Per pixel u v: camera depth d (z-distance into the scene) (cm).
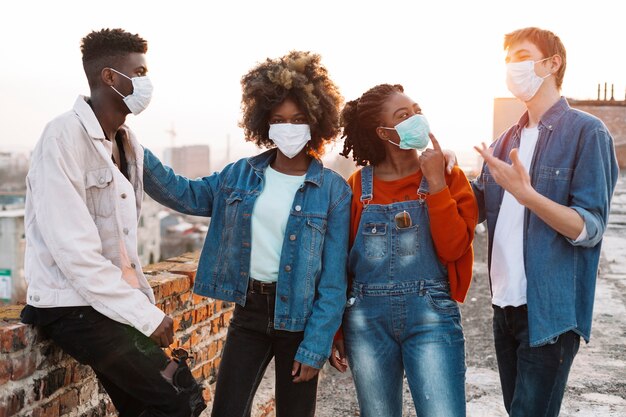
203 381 338
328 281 248
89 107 220
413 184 252
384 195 253
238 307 256
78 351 214
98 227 221
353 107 266
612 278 658
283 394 253
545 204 226
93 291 207
